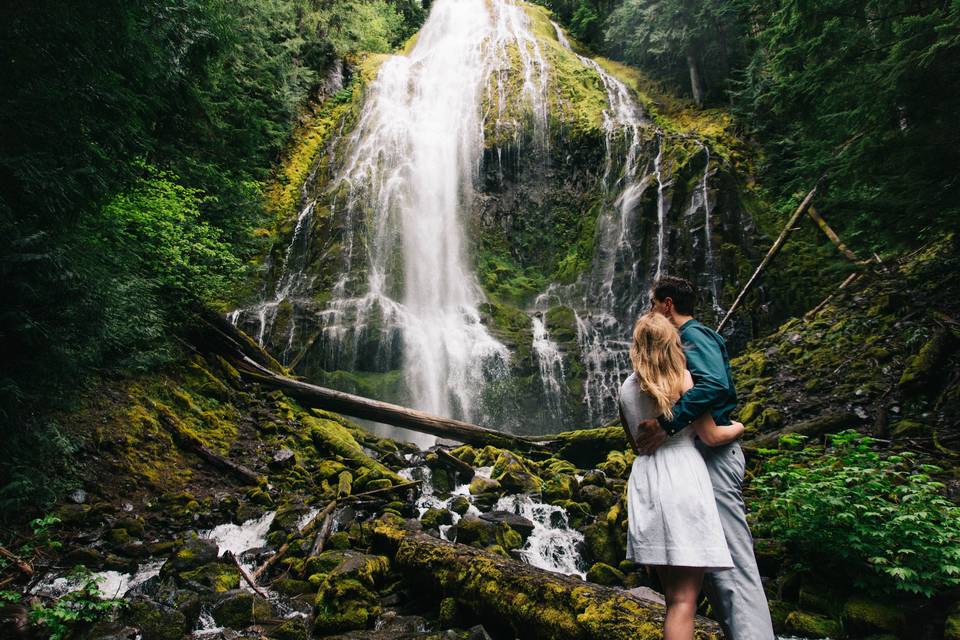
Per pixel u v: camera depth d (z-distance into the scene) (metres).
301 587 4.19
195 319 8.32
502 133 17.98
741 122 17.70
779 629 3.59
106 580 4.07
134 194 8.68
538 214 17.39
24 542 4.38
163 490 5.76
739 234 14.07
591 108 18.81
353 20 22.67
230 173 13.97
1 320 4.35
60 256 4.50
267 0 18.08
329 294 14.20
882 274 9.34
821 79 7.07
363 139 18.31
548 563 5.08
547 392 12.83
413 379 12.66
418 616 3.84
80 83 5.07
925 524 3.47
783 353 8.85
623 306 14.38
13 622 3.23
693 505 2.02
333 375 12.12
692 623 1.96
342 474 6.52
